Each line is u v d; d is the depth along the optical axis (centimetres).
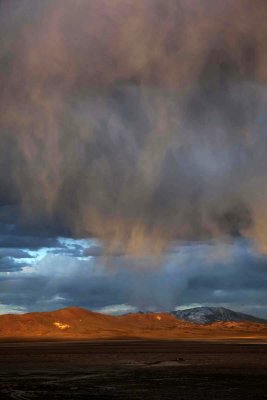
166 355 7844
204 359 6869
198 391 3647
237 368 5481
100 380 4388
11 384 4125
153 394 3503
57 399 3259
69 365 5978
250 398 3281
